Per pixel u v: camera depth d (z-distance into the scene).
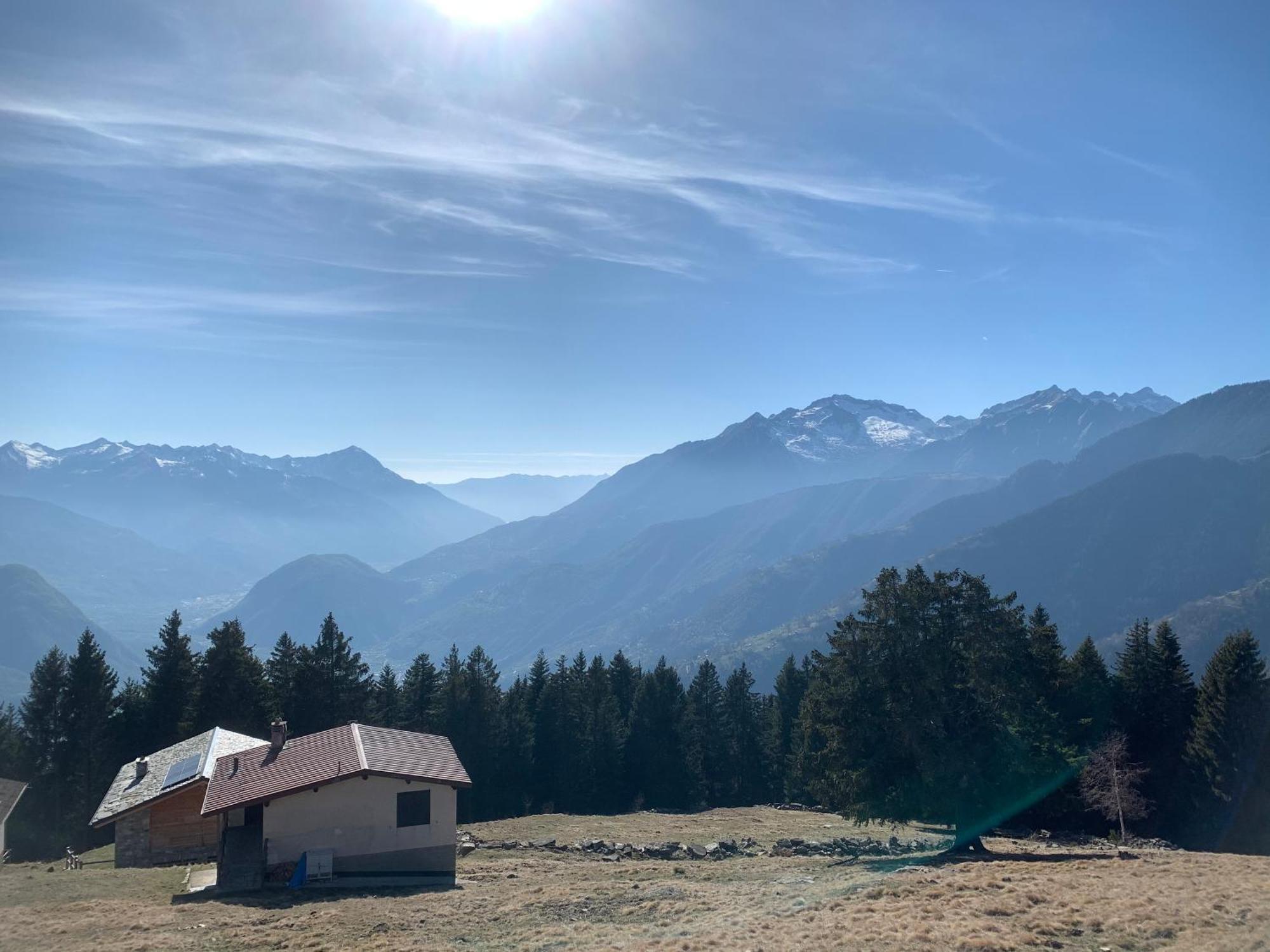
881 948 19.16
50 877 36.97
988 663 37.59
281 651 79.94
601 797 84.12
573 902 28.41
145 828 42.31
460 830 53.81
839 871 32.84
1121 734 55.44
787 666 95.88
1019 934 19.72
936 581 39.38
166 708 71.62
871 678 38.81
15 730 76.00
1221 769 54.72
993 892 24.45
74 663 71.50
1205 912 20.80
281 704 75.06
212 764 44.25
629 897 29.09
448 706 79.50
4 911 29.48
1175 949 18.19
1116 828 54.31
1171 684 61.75
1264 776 53.34
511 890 31.56
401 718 81.81
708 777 96.88
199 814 42.81
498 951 22.58
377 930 25.52
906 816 37.91
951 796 37.06
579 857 43.19
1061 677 53.00
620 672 103.25
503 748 81.75
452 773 36.59
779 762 92.25
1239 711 54.75
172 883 35.12
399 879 33.91
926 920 21.39
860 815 38.81
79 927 26.88
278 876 33.34
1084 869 28.38
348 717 75.19
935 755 37.22
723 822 59.50
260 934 25.47
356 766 34.72
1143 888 24.06
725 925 23.16
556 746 84.50
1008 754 37.44
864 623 39.97
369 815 34.31
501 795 80.06
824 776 41.25
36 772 69.31
